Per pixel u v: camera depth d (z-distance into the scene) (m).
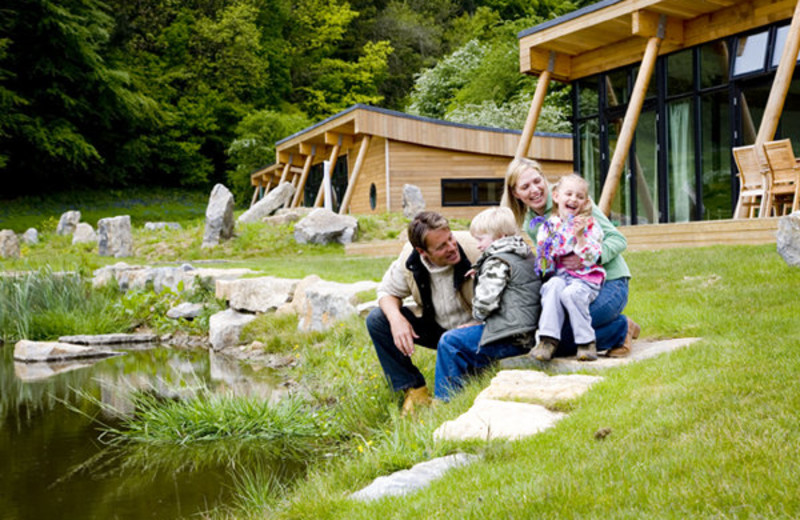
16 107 36.16
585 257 4.10
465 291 4.48
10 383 7.46
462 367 4.35
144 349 9.84
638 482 2.38
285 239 17.83
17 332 11.05
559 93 30.89
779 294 5.37
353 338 7.27
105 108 38.78
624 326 4.43
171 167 43.03
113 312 11.82
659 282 6.67
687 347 4.13
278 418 5.38
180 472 4.40
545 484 2.49
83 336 10.47
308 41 51.81
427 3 56.62
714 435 2.67
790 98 11.47
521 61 14.12
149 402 6.32
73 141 35.91
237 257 17.06
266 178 32.78
